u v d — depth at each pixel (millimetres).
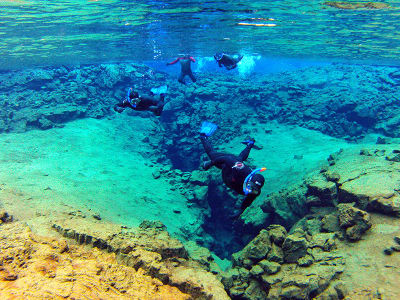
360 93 25938
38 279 3279
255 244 7668
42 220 6023
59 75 24734
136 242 5723
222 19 14875
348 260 6348
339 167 10680
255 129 24188
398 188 7887
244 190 3170
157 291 4074
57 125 18781
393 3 11078
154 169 17797
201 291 4582
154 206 12461
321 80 30594
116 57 32594
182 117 24844
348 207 7504
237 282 7164
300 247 7000
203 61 53969
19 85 22797
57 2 11414
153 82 29688
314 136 21922
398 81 27547
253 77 41594
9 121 18156
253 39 22047
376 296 5211
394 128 20891
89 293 3291
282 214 11281
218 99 27281
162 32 18578
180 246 6230
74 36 18516
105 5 11883
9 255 3693
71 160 14508
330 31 17312
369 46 21781
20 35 17141
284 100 28203
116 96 25594
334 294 5500
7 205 7047
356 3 11344
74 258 4457
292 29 17406
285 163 17797
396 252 6129
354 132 22266
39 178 10727
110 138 19688
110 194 11625
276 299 6090
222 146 22047
